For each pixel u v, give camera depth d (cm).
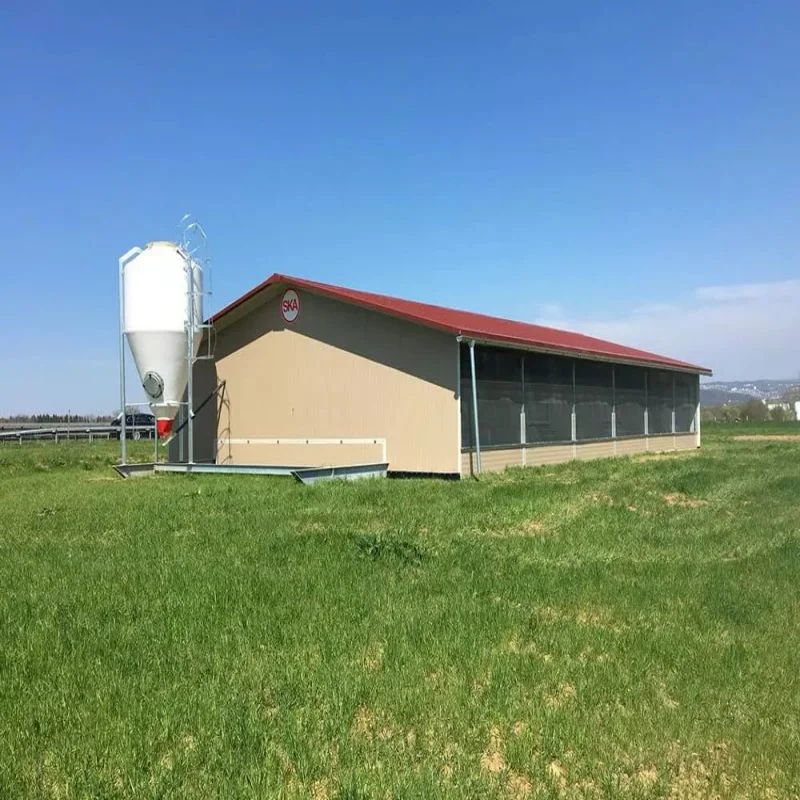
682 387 2942
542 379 2019
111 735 388
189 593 650
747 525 1027
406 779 349
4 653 506
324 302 1886
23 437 4738
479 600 643
